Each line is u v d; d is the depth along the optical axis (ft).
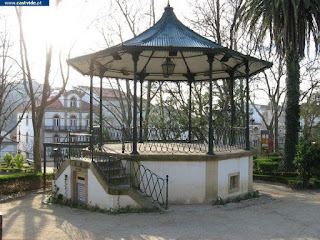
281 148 101.55
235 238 19.62
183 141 44.96
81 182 29.68
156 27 34.19
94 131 36.01
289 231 21.26
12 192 39.58
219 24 67.87
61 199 31.55
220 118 67.97
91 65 34.04
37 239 19.93
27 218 25.30
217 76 44.68
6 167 94.27
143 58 39.14
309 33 49.80
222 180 29.78
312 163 40.98
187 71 43.55
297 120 51.72
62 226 22.63
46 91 53.57
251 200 31.07
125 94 88.84
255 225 22.53
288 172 49.19
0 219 18.88
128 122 81.05
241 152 31.71
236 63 36.86
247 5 51.11
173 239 19.40
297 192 39.06
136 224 22.52
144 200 26.37
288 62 51.62
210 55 29.76
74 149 36.58
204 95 71.46
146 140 44.21
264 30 50.26
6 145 152.25
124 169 29.01
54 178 32.83
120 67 41.06
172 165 28.60
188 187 28.60
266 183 47.32
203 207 27.32
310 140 42.78
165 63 36.50
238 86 68.39
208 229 21.39
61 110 158.40
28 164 109.40
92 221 23.65
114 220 23.63
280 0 45.91
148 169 28.27
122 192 26.13
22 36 53.52
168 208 26.78
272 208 28.14
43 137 153.89
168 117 76.64
